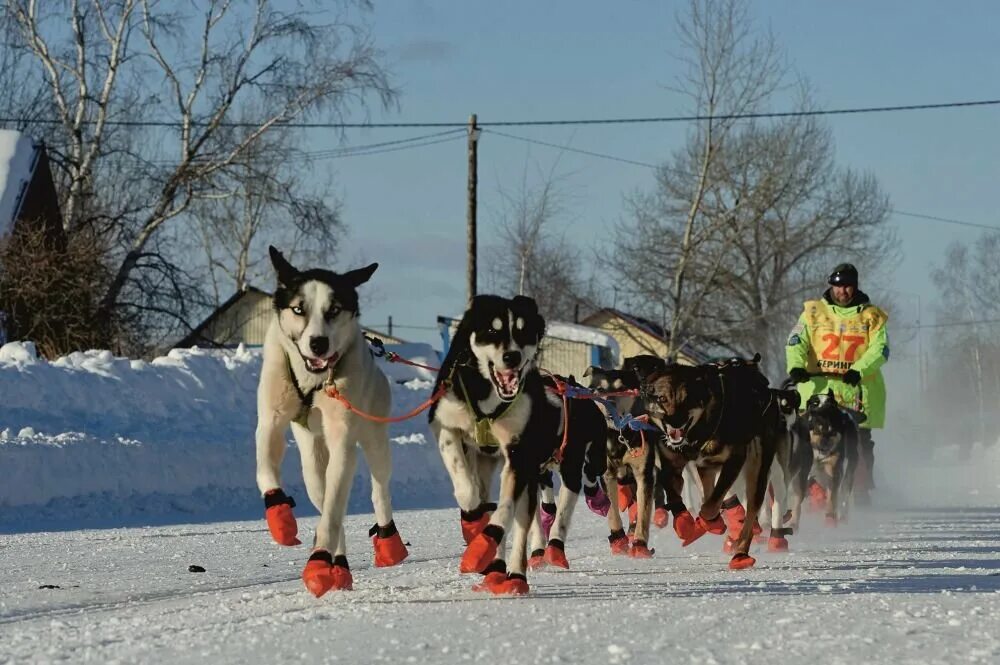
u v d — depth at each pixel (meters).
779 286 55.69
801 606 7.12
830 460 14.79
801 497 14.00
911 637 6.07
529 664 5.40
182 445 17.56
